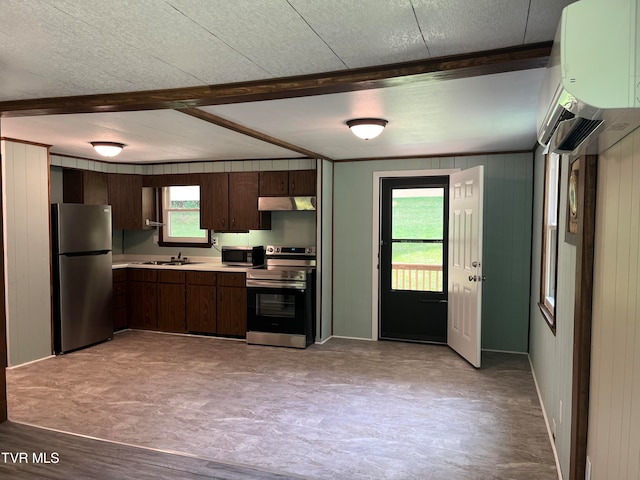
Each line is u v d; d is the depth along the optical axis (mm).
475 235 4441
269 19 1647
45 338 4801
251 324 5410
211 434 3090
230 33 1773
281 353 5023
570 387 2279
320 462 2730
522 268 4969
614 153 1624
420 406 3557
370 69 2176
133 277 6051
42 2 1527
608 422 1636
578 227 2029
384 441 2994
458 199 4883
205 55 2014
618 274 1555
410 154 5156
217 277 5656
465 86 2523
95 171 5848
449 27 1716
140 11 1591
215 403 3625
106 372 4379
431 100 2820
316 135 4016
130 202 6203
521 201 4945
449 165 5191
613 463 1556
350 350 5133
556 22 1662
